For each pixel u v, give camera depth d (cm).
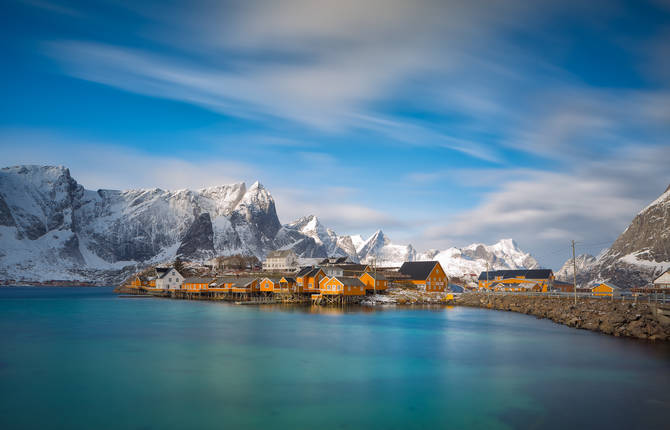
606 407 3584
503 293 13062
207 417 3422
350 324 8400
